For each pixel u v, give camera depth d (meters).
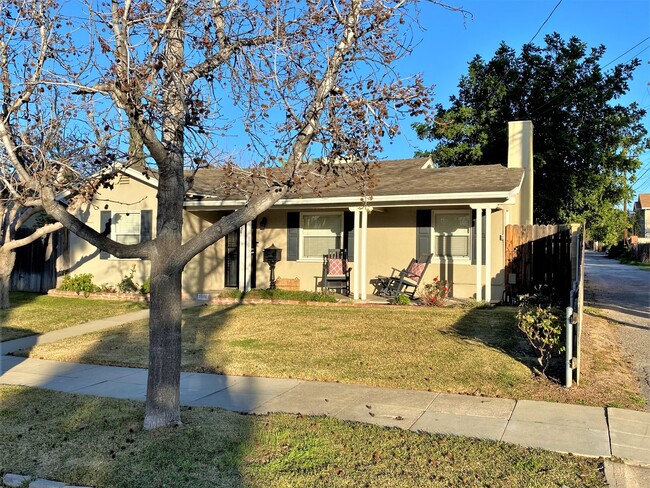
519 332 9.61
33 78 5.52
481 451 4.62
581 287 7.92
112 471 4.27
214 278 16.53
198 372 7.70
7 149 5.25
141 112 4.67
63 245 16.59
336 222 15.61
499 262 14.16
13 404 6.18
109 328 11.39
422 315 11.59
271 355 8.51
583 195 24.08
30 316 12.73
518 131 16.61
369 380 7.07
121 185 15.70
